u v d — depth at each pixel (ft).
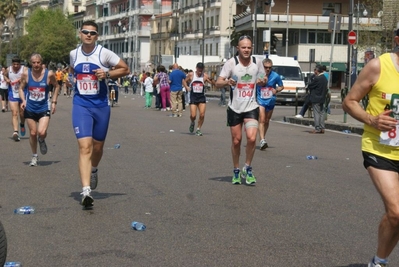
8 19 433.48
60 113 109.19
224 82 39.42
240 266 23.39
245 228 29.14
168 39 371.35
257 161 51.52
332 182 41.86
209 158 52.54
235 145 40.32
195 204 34.27
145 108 129.29
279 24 249.34
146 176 43.14
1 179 41.68
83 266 23.24
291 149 60.34
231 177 43.16
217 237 27.45
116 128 80.28
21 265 23.15
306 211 32.91
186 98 145.79
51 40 410.72
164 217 31.14
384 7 157.28
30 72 47.39
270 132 78.79
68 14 504.02
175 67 104.73
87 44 33.60
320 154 56.80
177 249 25.53
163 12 395.96
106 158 51.88
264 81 39.81
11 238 27.02
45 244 26.13
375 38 170.30
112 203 34.30
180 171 45.47
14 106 64.34
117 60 33.81
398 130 19.99
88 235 27.58
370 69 20.30
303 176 44.14
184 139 67.87
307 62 252.83
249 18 254.27
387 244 20.52
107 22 446.60
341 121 90.79
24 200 34.96
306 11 255.70
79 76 33.58
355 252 25.45
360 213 32.63
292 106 150.71
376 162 20.22
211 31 314.35
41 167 47.01
